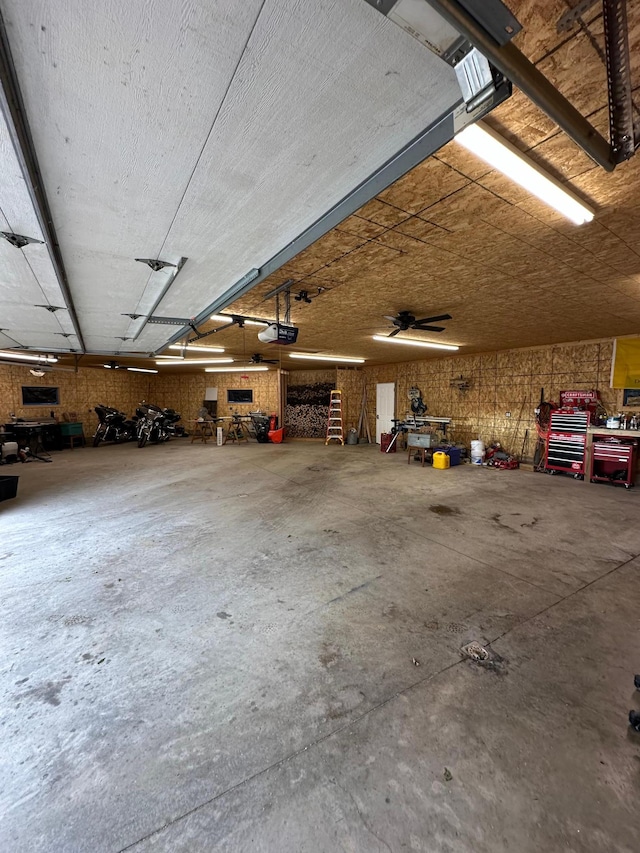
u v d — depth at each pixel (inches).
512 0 36.9
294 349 289.0
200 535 137.3
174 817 44.0
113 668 69.1
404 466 275.7
